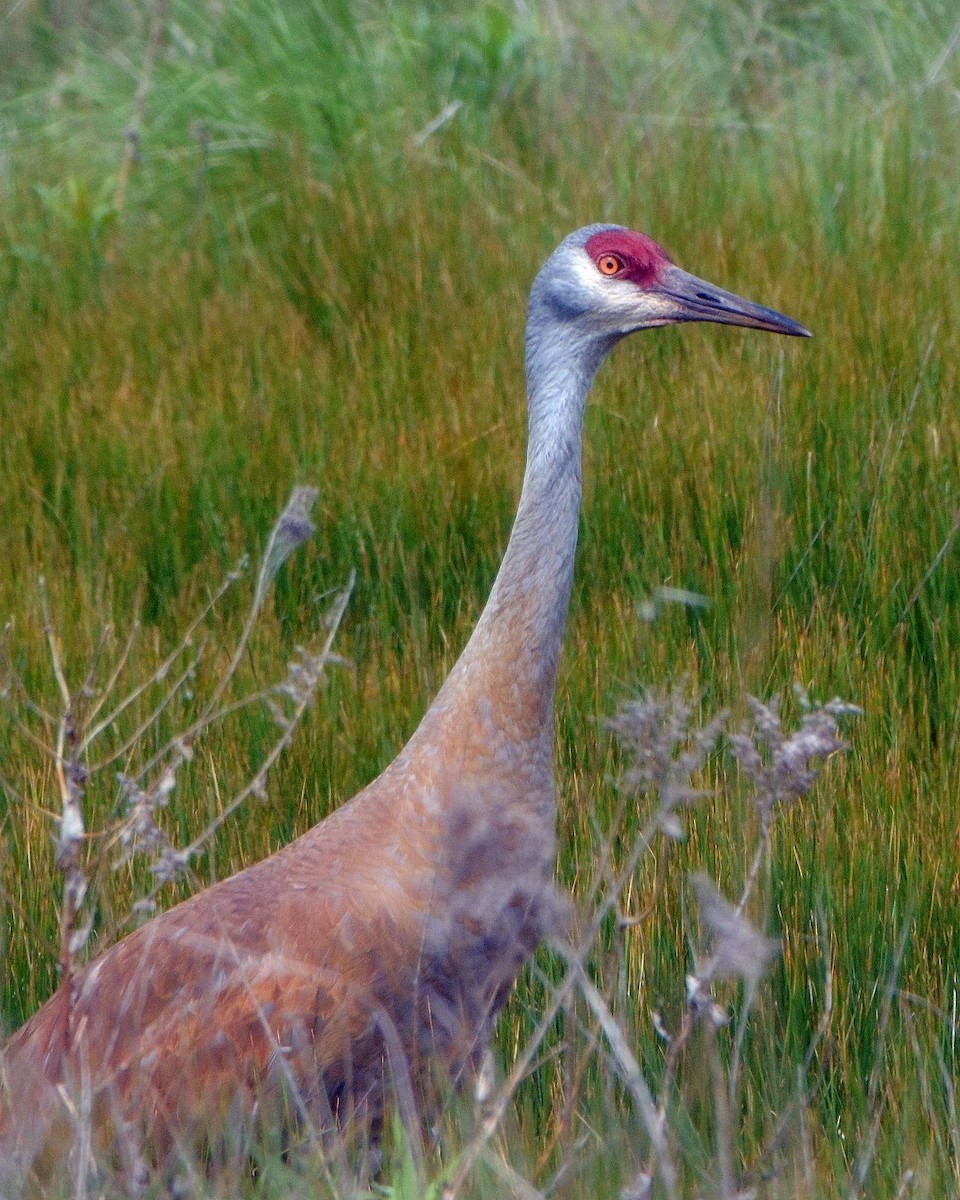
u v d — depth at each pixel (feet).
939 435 48.98
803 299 57.52
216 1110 27.71
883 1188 27.30
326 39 81.30
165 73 84.94
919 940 34.12
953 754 39.60
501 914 29.25
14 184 81.51
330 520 49.49
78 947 26.68
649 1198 23.91
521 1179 25.12
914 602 44.34
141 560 48.83
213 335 61.00
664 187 69.72
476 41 81.97
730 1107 26.25
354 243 65.05
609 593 46.52
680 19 89.04
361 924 28.60
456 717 29.99
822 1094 30.89
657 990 32.65
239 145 77.61
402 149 75.51
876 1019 32.63
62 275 70.44
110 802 37.65
